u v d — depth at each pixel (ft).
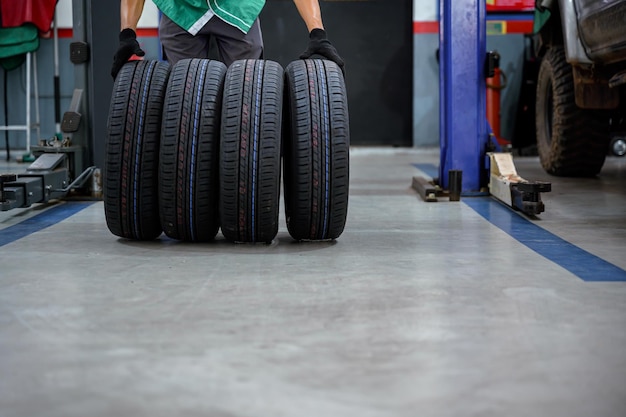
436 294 7.01
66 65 29.66
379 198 14.82
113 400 4.50
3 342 5.59
